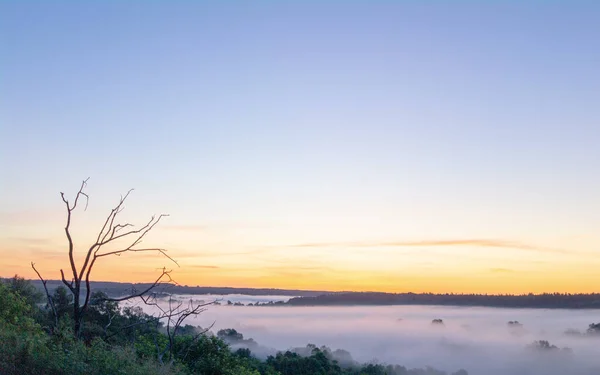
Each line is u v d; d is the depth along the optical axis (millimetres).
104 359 12453
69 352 12109
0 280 16906
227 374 18797
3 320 14234
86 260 16344
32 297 21594
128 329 18906
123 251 16828
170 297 18359
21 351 11195
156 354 17516
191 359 19000
